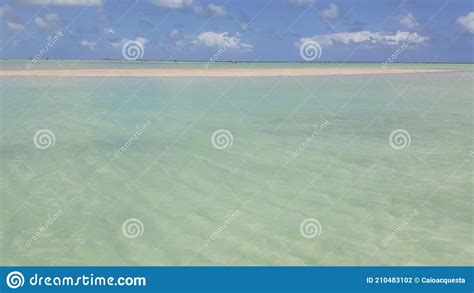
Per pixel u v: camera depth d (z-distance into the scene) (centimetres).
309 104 2495
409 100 2684
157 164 1402
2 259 883
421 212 1083
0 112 2177
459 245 941
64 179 1272
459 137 1761
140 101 2533
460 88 3319
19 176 1292
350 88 3238
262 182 1262
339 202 1135
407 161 1455
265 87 3219
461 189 1221
